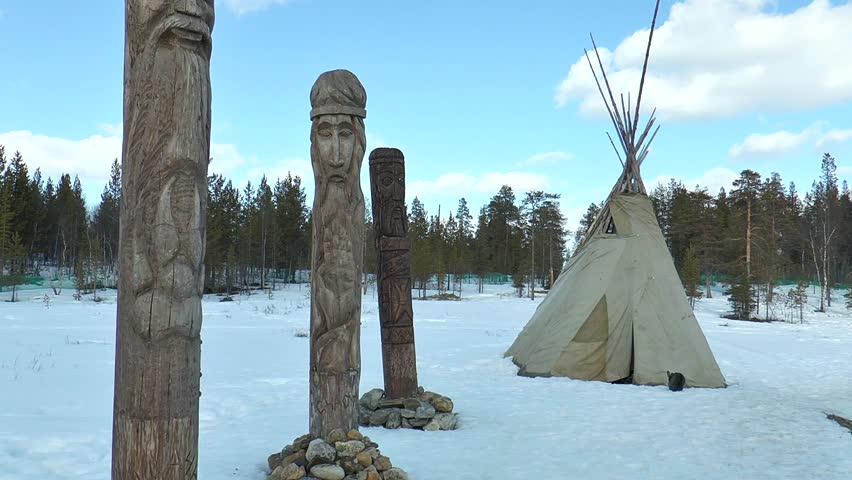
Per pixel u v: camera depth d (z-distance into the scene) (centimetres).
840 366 1429
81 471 507
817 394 1050
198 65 283
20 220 5203
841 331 2709
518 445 666
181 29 276
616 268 1212
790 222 4716
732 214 5259
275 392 923
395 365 791
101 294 4194
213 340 1645
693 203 5253
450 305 3738
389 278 802
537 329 1266
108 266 5631
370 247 5141
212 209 5544
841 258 6178
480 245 6738
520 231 7100
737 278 4441
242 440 642
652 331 1146
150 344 269
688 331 1154
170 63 275
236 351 1420
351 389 539
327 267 544
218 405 815
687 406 905
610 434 726
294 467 489
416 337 1861
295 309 3084
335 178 547
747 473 582
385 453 620
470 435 711
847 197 6225
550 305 1291
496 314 3052
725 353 1645
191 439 279
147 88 272
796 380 1216
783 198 5134
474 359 1369
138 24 274
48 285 4831
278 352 1420
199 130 282
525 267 5606
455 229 7650
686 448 668
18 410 720
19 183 5425
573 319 1189
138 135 272
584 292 1212
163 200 271
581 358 1154
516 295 5316
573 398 955
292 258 6019
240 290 4762
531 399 941
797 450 668
